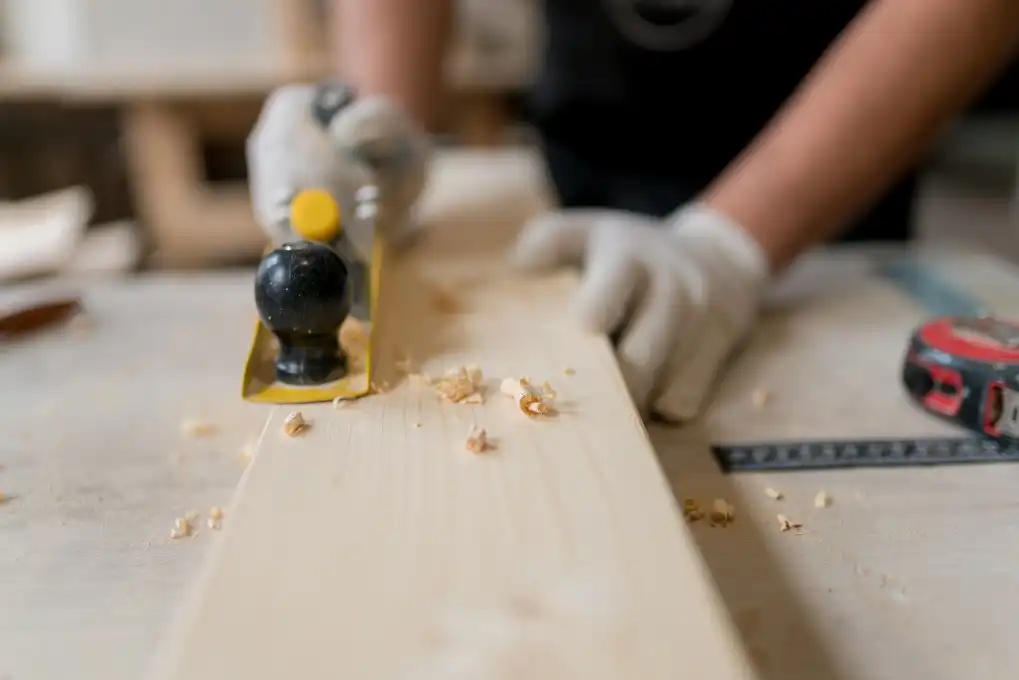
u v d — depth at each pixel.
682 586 0.26
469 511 0.30
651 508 0.30
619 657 0.23
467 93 1.33
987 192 1.69
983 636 0.29
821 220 0.54
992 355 0.42
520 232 0.64
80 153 1.36
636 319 0.47
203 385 0.47
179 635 0.24
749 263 0.52
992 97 1.48
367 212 0.47
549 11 0.81
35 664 0.28
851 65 0.53
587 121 0.82
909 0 0.51
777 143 0.55
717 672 0.23
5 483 0.39
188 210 1.37
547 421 0.36
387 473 0.32
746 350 0.52
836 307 0.58
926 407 0.44
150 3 1.33
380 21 0.69
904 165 0.55
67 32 1.34
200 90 1.27
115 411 0.45
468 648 0.24
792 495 0.38
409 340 0.45
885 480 0.39
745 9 0.73
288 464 0.33
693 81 0.77
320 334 0.39
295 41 1.35
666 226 0.56
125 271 0.90
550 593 0.26
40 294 0.60
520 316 0.48
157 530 0.35
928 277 0.63
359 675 0.23
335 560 0.27
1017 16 0.50
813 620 0.30
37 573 0.32
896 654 0.29
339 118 0.50
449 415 0.37
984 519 0.36
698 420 0.44
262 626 0.25
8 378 0.48
